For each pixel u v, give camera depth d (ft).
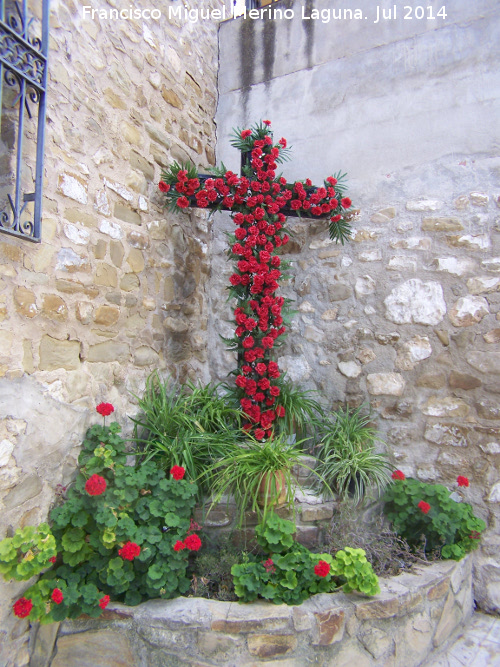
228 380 11.83
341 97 11.07
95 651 6.68
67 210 7.58
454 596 8.16
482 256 9.48
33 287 6.88
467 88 9.78
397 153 10.39
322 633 6.58
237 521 7.90
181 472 7.45
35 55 6.67
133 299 9.30
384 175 10.50
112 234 8.68
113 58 8.87
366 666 6.79
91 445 7.68
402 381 10.03
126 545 6.57
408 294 10.09
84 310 7.92
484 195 9.53
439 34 10.07
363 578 7.00
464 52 9.82
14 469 6.44
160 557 7.11
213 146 12.57
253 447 8.41
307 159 11.37
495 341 9.27
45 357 7.08
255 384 9.34
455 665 7.45
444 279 9.78
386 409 10.15
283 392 9.97
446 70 9.98
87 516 7.00
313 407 10.36
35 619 6.32
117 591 6.85
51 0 7.36
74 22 7.87
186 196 9.80
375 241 10.49
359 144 10.80
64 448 7.33
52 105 7.32
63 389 7.39
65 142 7.58
